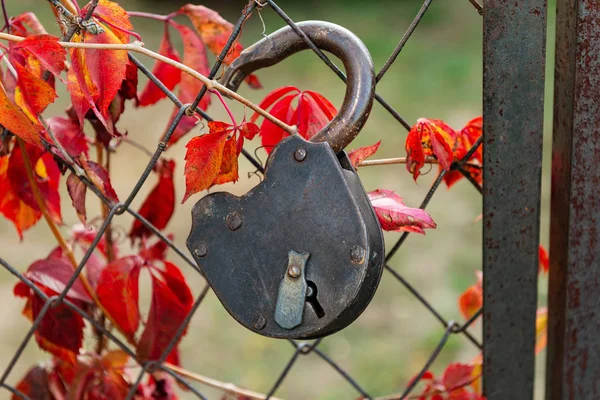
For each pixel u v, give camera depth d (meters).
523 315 0.97
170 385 1.12
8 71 0.80
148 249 1.07
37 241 3.50
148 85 1.00
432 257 3.43
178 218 3.78
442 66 5.80
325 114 0.87
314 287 0.72
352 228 0.70
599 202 0.91
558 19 0.87
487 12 0.82
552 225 0.97
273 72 5.64
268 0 0.78
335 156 0.72
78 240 1.10
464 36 6.41
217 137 0.76
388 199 0.81
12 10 6.07
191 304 1.04
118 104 0.89
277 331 0.74
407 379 2.69
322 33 0.78
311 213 0.72
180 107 0.82
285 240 0.73
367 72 0.75
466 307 1.22
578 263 0.94
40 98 0.76
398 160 0.88
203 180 0.77
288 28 0.80
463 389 1.11
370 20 6.82
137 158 4.37
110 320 1.02
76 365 1.07
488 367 1.01
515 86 0.84
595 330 0.98
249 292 0.75
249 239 0.75
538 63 0.83
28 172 0.96
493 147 0.87
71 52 0.75
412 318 3.02
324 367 2.77
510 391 1.02
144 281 3.19
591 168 0.89
